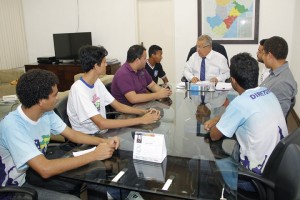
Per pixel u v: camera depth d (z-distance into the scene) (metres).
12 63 5.94
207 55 3.40
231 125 1.54
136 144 1.46
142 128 1.89
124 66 2.61
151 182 1.26
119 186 1.24
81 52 1.92
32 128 1.46
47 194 1.46
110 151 1.47
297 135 1.39
